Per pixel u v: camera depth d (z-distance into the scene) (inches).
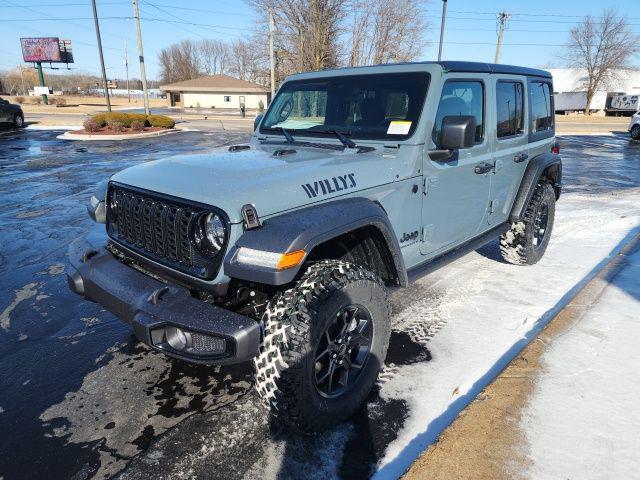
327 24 1380.4
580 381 106.7
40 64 2386.8
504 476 80.0
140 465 89.5
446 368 119.7
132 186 107.6
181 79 4370.1
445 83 126.8
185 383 116.3
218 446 94.3
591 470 81.7
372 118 130.0
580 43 2418.8
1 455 92.4
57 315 152.6
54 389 114.1
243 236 86.4
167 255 99.3
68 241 228.7
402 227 121.0
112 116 925.2
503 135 160.9
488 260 203.8
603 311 140.3
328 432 97.3
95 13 1322.6
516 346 130.3
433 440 94.3
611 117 2203.5
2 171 440.5
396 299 162.4
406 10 1444.4
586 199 333.1
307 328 85.7
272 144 137.7
